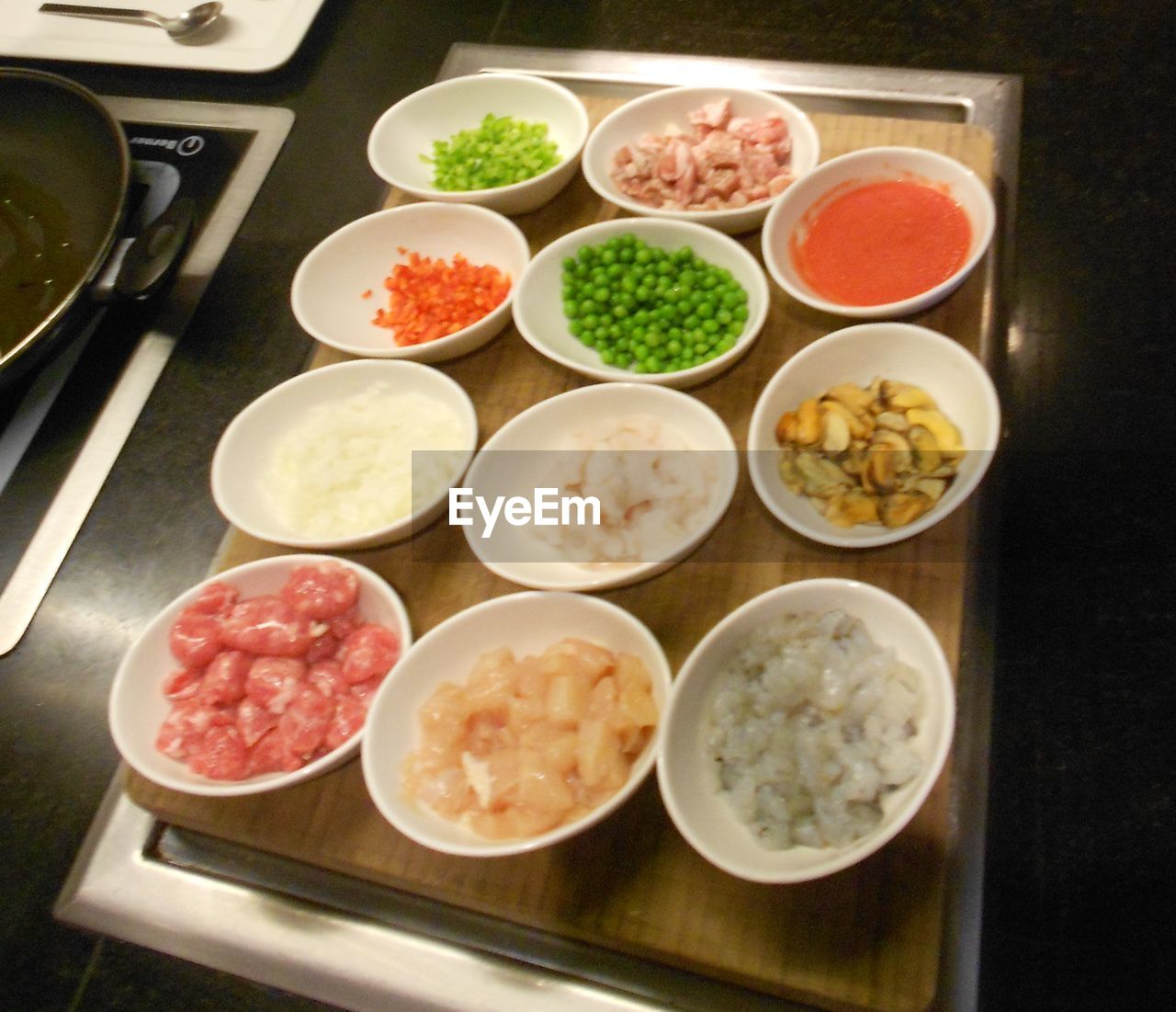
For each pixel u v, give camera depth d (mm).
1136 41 707
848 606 514
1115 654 538
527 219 716
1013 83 689
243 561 609
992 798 517
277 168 767
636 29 777
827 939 471
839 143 677
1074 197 660
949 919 480
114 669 596
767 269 655
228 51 810
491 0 826
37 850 556
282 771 535
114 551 630
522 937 503
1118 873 496
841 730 488
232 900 529
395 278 696
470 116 759
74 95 710
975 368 556
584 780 496
